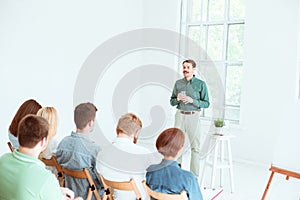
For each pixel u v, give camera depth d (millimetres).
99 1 6051
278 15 5332
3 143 4734
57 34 5352
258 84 5594
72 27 5594
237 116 6062
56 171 3010
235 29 6086
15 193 1675
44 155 2945
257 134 5609
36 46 5055
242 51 5996
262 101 5559
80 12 5711
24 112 2797
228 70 6176
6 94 4715
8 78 4723
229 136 4246
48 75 5262
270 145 5461
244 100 5762
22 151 1784
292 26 5199
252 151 5668
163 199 2172
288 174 3377
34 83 5066
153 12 6941
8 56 4699
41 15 5094
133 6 6836
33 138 1761
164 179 2246
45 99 5242
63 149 2697
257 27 5562
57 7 5320
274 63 5410
